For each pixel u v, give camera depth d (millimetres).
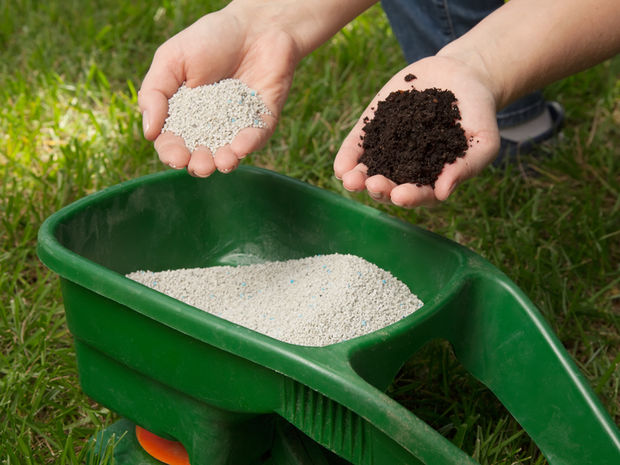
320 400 1138
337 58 2861
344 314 1405
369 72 2789
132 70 2877
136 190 1569
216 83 1607
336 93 2668
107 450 1368
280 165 2350
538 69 1459
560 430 1245
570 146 2484
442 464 1035
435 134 1326
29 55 2887
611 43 1465
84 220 1472
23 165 2295
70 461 1408
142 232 1612
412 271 1517
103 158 2275
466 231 2162
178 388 1265
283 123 2529
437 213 2230
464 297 1342
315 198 1626
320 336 1357
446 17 2146
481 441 1453
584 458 1212
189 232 1698
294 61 1682
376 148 1371
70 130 2484
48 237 1333
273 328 1414
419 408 1565
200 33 1584
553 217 2191
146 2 3254
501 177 2381
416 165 1316
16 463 1363
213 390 1225
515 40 1453
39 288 1828
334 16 1733
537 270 1910
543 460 1435
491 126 1369
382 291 1476
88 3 3242
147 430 1427
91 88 2676
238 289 1604
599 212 2180
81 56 2871
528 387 1293
